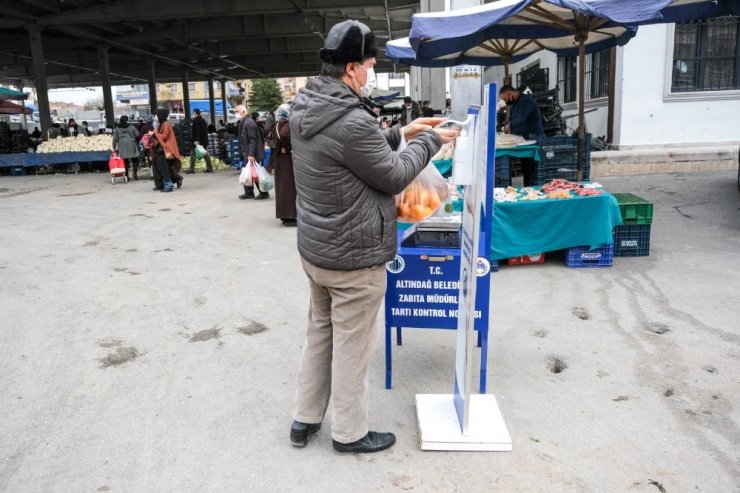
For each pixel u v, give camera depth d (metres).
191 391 3.38
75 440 2.87
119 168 14.84
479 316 3.12
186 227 8.38
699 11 6.71
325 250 2.41
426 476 2.54
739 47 11.27
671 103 11.43
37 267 6.18
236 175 16.61
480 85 9.93
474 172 2.56
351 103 2.26
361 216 2.38
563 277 5.33
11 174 18.02
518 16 6.89
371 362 3.73
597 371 3.49
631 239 5.84
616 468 2.56
